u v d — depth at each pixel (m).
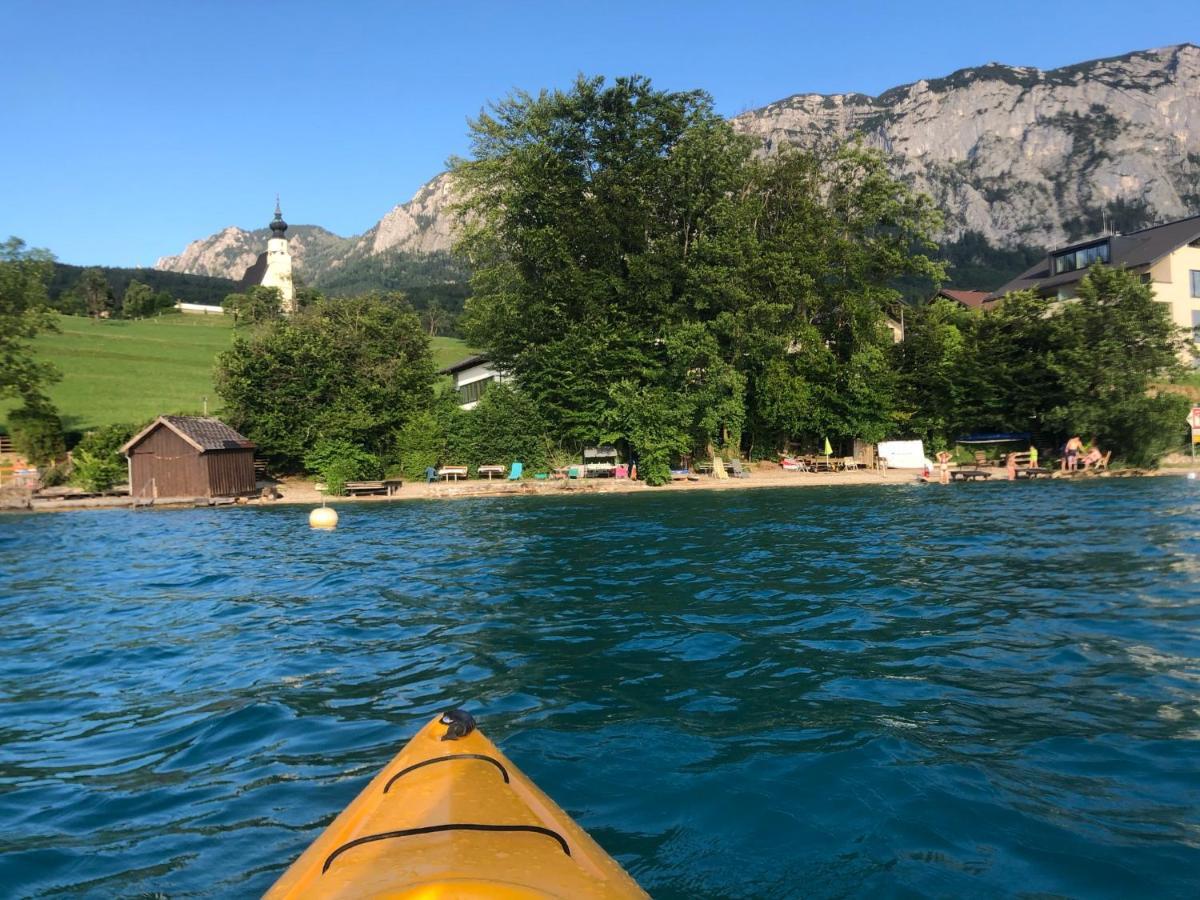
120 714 6.87
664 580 12.43
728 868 4.04
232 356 36.12
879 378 38.91
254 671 8.08
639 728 6.09
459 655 8.41
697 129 36.25
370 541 18.50
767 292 37.56
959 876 3.93
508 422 36.25
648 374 34.66
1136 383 33.53
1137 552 13.97
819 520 20.19
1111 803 4.68
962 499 25.14
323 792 5.09
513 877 2.53
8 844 4.47
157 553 17.48
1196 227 49.81
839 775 5.13
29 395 37.72
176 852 4.34
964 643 8.41
